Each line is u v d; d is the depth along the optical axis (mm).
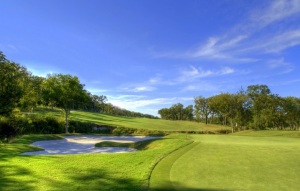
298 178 8422
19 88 27625
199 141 17781
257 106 63844
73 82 40844
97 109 103562
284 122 70062
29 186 8242
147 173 9359
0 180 8953
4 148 18047
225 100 61719
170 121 76250
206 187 7633
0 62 25562
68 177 9219
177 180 8398
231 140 19000
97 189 7824
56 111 66375
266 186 7633
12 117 30406
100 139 29938
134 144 21562
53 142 26266
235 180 8281
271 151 13047
